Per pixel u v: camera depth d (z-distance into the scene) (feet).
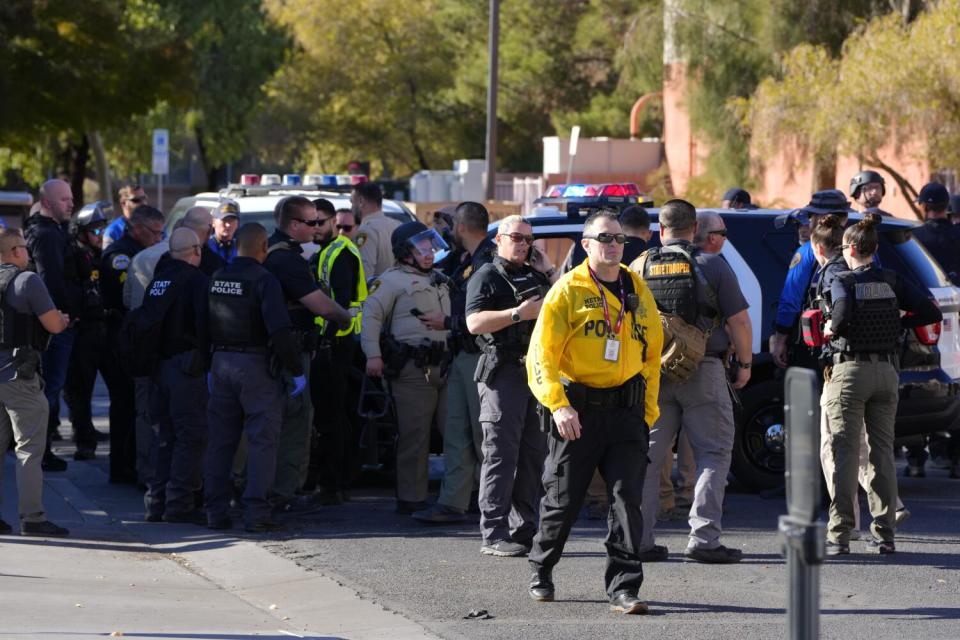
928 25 229.25
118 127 370.12
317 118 571.69
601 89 548.72
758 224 122.11
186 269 109.50
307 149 599.57
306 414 114.42
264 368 105.09
